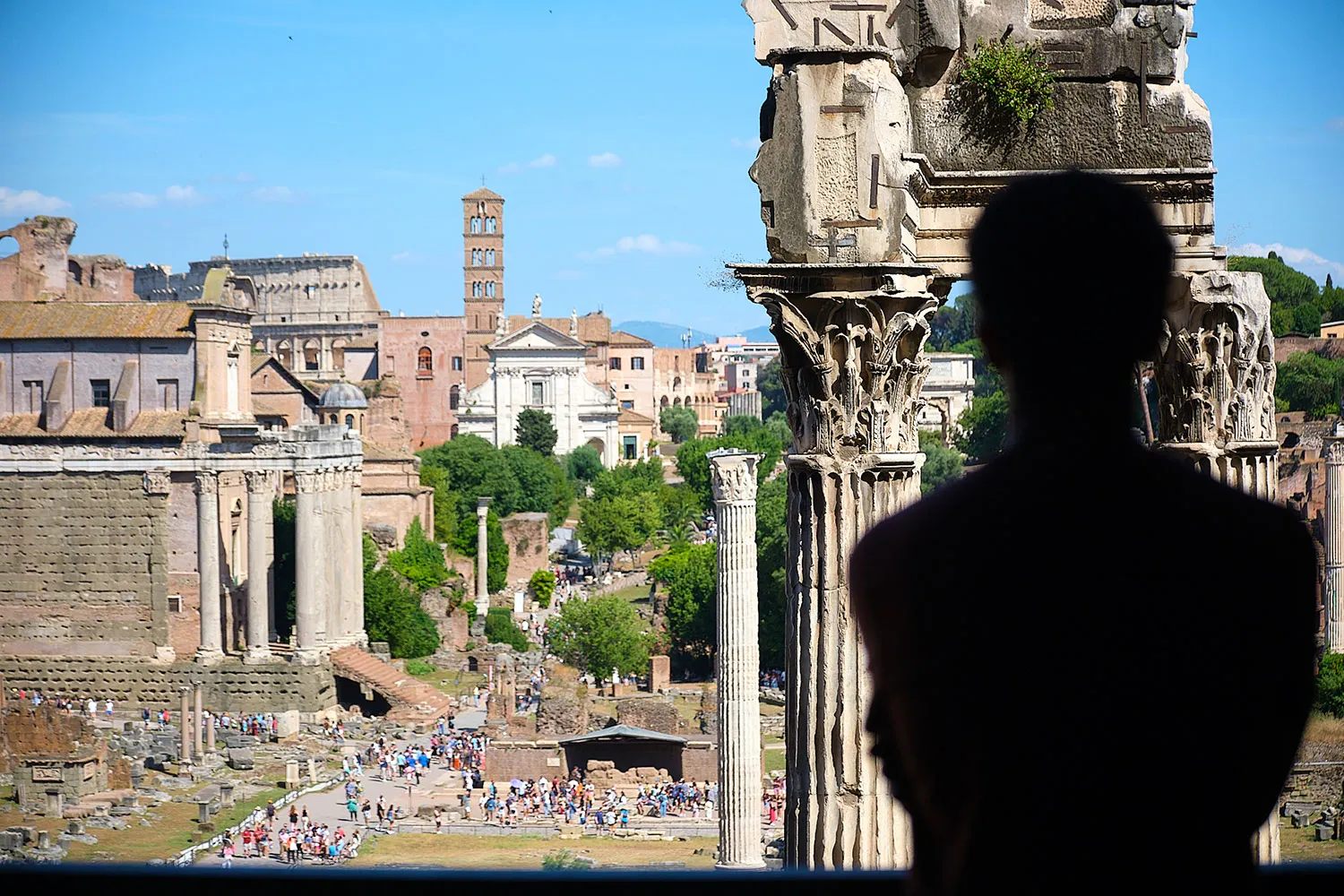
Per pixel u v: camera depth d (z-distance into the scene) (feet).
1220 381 51.39
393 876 24.89
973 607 17.75
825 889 23.59
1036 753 17.58
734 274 40.52
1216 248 50.55
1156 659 17.53
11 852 246.06
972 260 19.85
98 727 352.08
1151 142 48.70
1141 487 18.35
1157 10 48.39
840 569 40.70
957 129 48.24
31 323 388.78
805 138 40.34
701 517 650.84
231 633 386.11
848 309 40.19
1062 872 17.62
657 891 23.97
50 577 380.37
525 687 391.65
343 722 365.40
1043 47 48.52
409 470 515.50
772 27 41.11
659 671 387.96
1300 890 23.12
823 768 40.63
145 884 25.58
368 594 426.10
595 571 610.65
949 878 18.15
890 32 43.83
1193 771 17.57
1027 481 18.42
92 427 385.70
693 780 308.60
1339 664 127.24
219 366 395.14
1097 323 18.80
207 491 374.63
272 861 245.65
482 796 293.43
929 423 338.54
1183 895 17.61
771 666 358.23
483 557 513.86
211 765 323.16
